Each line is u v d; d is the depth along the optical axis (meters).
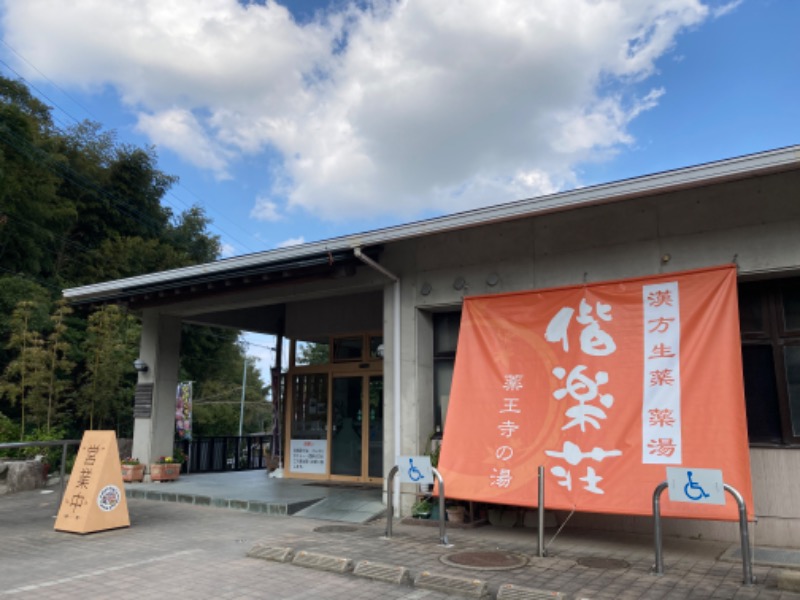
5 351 15.05
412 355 8.55
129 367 15.49
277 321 13.46
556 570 5.48
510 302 7.54
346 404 12.11
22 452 12.09
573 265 7.46
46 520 8.23
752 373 6.61
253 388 51.53
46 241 17.52
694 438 5.89
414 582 5.17
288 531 7.34
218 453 14.78
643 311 6.58
